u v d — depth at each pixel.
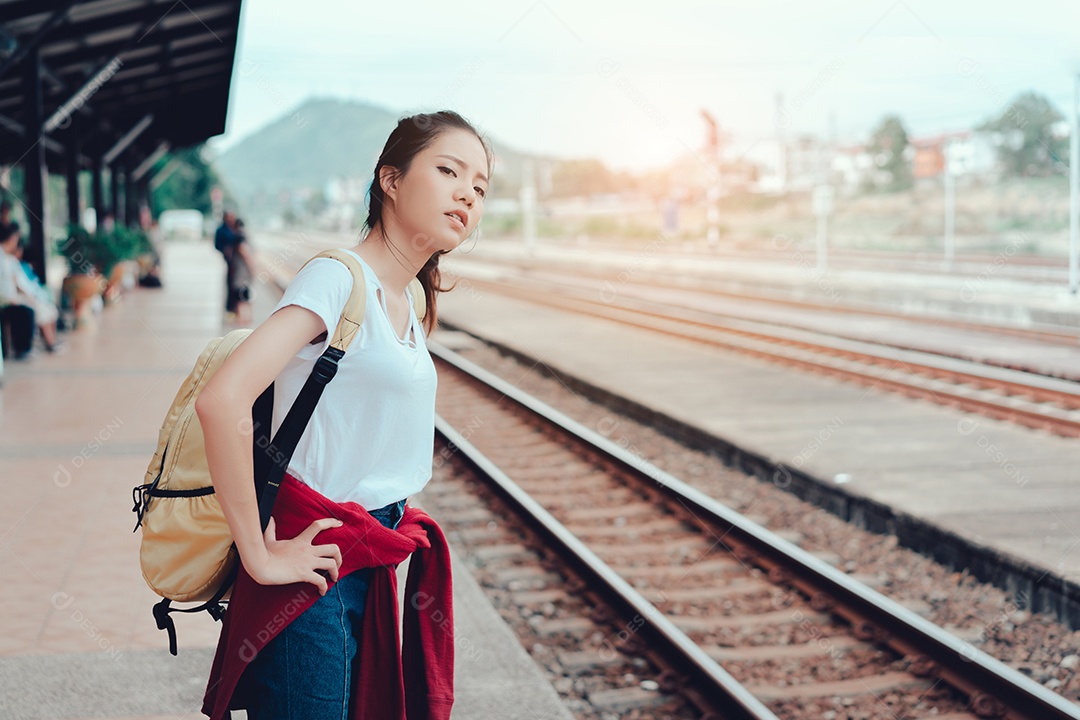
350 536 1.81
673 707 4.09
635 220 62.75
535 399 11.04
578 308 20.58
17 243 12.26
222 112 23.25
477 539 6.32
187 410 1.88
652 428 9.93
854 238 41.09
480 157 1.91
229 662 1.79
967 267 25.31
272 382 1.76
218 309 19.03
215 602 1.97
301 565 1.74
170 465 1.87
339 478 1.83
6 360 12.22
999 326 15.17
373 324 1.79
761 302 21.17
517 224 72.06
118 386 10.55
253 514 1.68
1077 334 13.79
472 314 20.92
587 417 10.55
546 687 3.89
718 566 5.78
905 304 19.25
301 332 1.71
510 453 8.64
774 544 5.62
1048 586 5.09
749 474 8.04
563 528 6.05
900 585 5.60
